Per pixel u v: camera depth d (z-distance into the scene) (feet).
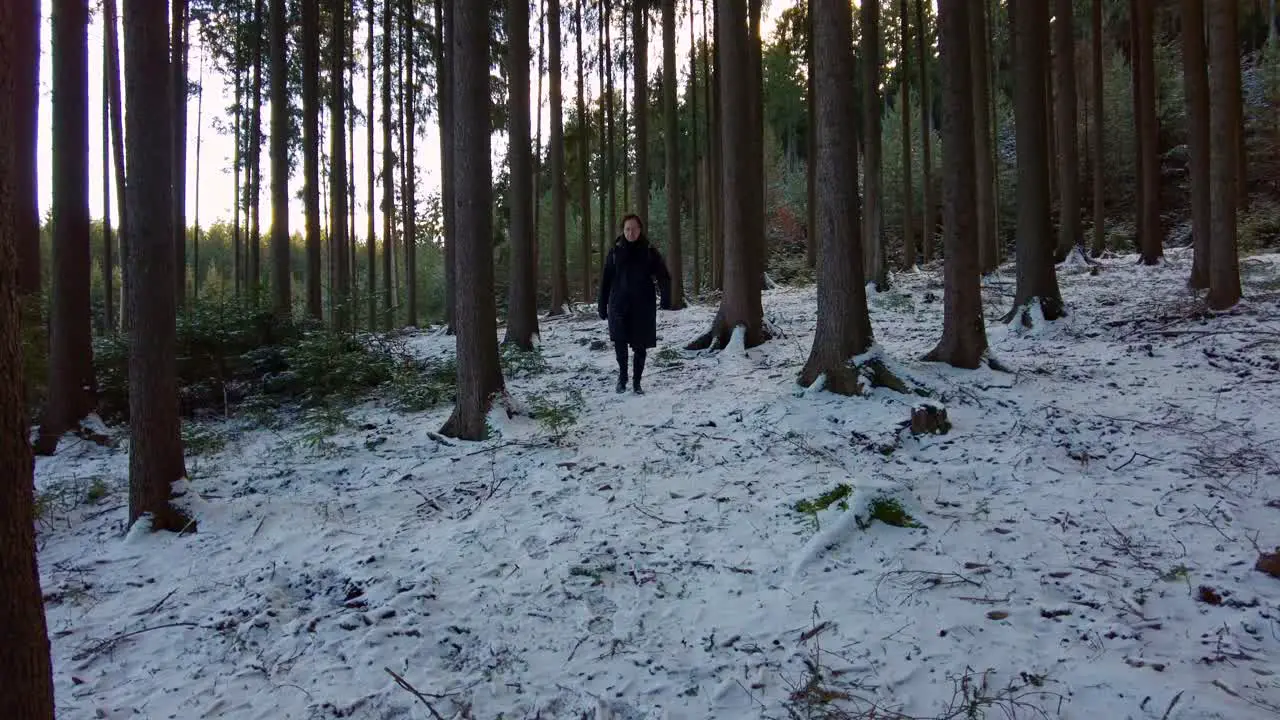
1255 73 93.35
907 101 68.28
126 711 9.57
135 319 15.94
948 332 25.09
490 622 11.21
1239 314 29.32
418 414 26.30
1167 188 97.45
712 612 11.16
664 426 21.12
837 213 22.44
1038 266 32.58
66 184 25.70
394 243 99.04
